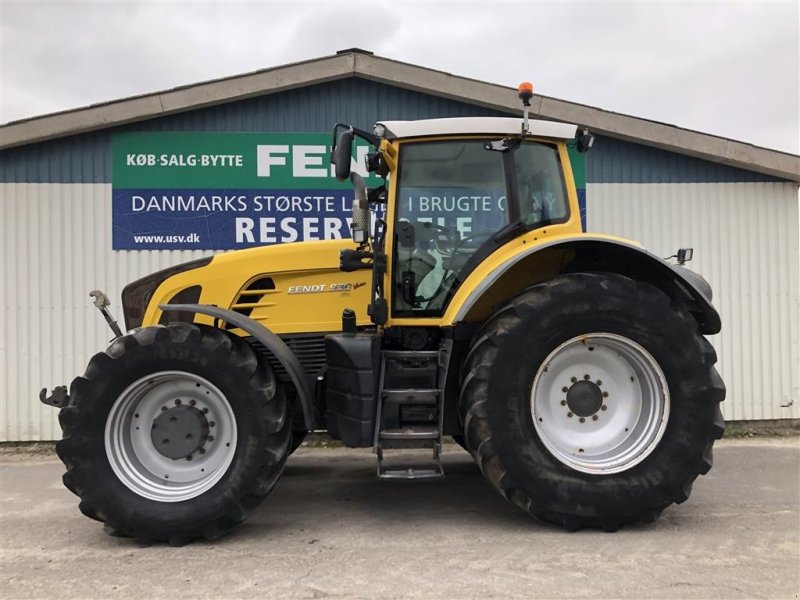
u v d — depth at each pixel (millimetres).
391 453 5637
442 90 6180
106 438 3225
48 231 6125
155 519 3164
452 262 3725
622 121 6250
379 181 6309
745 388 6461
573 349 3406
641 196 6457
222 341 3295
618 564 2883
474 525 3477
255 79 6102
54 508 4027
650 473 3244
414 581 2719
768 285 6508
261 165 6258
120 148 6164
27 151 6102
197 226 6230
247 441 3227
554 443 3375
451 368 3693
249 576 2803
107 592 2660
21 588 2717
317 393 3684
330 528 3463
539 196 3783
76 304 6141
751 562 2906
